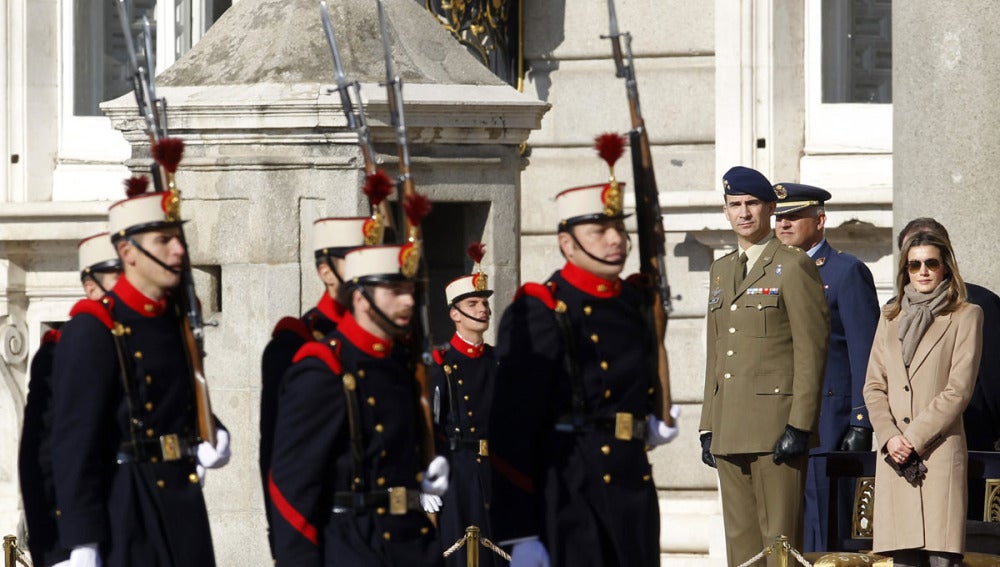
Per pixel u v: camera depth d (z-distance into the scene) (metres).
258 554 30.78
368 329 21.39
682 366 40.56
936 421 26.98
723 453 28.81
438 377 33.00
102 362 22.23
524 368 22.22
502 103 31.56
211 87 31.25
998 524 28.31
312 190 30.67
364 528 21.08
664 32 41.53
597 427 22.52
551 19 41.94
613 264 22.56
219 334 31.09
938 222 29.66
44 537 23.30
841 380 31.73
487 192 31.77
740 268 29.39
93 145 42.88
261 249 30.81
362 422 21.16
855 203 39.12
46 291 42.03
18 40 42.66
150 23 43.09
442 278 33.88
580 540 22.27
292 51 31.38
